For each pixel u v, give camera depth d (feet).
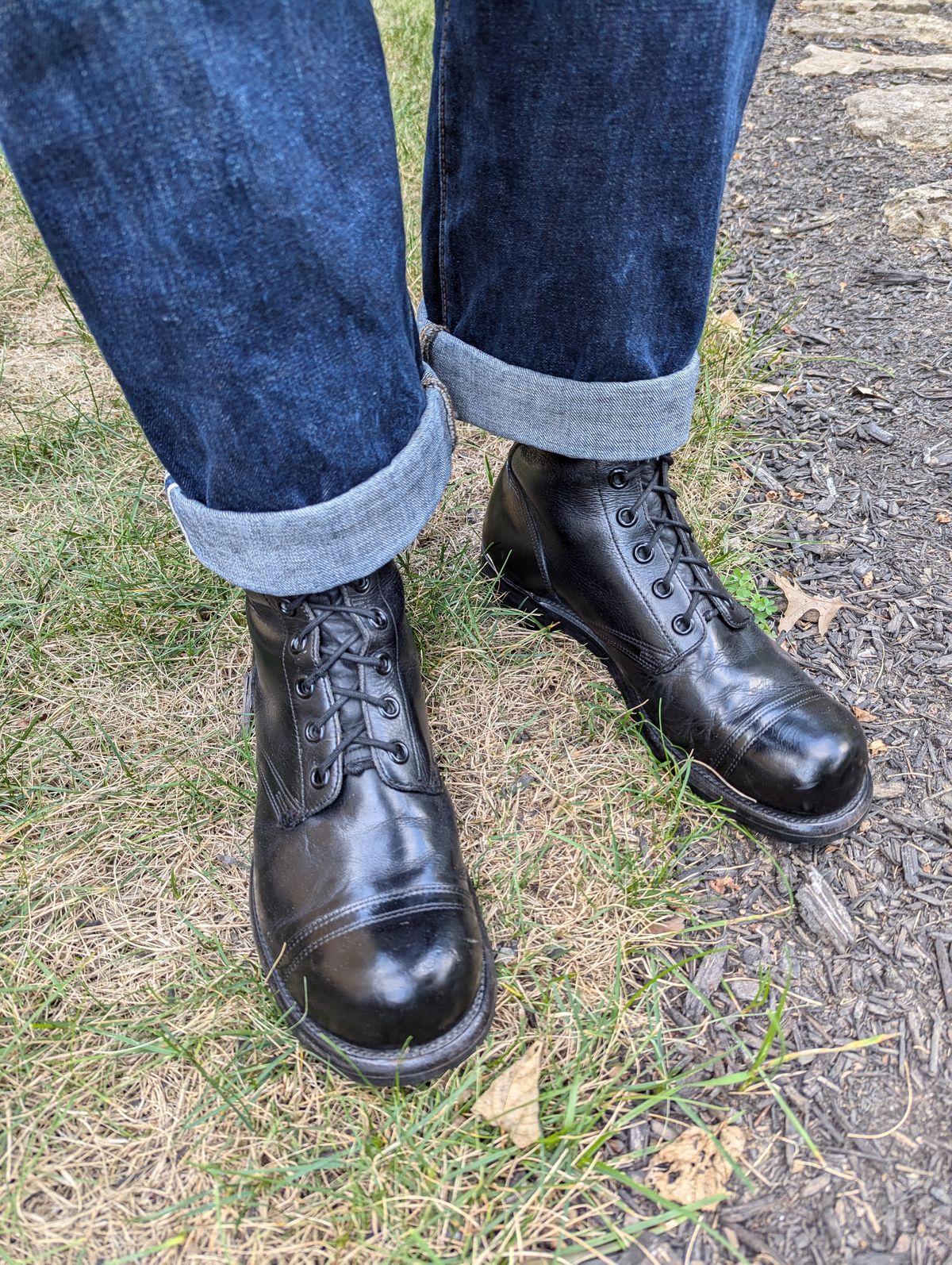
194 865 3.94
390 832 3.36
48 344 7.38
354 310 2.87
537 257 3.58
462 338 4.07
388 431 3.26
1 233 8.96
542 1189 2.92
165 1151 3.05
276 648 3.59
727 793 3.95
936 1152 3.05
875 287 7.78
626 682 4.37
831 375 6.88
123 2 2.17
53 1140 3.08
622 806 4.13
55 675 4.81
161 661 4.88
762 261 8.38
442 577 5.23
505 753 4.36
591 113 3.19
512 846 3.99
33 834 4.06
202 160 2.42
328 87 2.56
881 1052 3.31
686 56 3.06
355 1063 3.08
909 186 9.04
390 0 14.49
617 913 3.74
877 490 5.89
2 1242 2.84
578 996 3.45
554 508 4.36
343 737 3.47
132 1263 2.80
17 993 3.47
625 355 3.75
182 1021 3.39
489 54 3.21
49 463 6.18
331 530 3.23
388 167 2.82
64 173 2.38
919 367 6.84
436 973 3.03
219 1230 2.84
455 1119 3.11
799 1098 3.19
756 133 10.76
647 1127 3.14
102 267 2.55
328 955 3.13
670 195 3.36
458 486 6.00
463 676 4.76
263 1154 3.05
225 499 3.12
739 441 6.40
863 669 4.75
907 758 4.31
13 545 5.57
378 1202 2.89
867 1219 2.90
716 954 3.61
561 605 4.82
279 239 2.61
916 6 13.99
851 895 3.80
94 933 3.69
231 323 2.69
